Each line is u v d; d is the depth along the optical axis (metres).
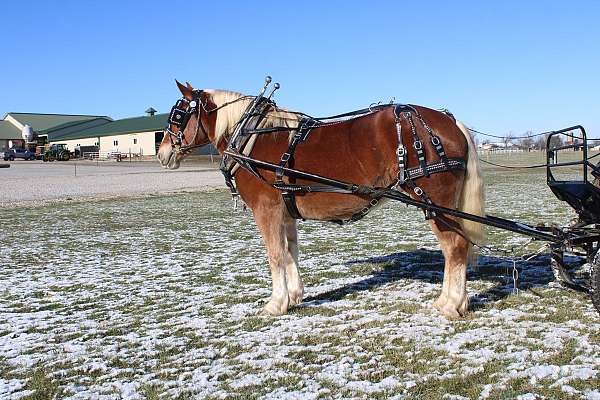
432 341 5.63
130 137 93.31
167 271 10.18
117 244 13.77
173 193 29.92
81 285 9.25
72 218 19.88
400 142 5.90
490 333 5.75
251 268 10.14
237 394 4.66
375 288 8.01
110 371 5.38
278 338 6.00
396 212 19.00
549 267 8.80
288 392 4.65
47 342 6.35
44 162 77.81
